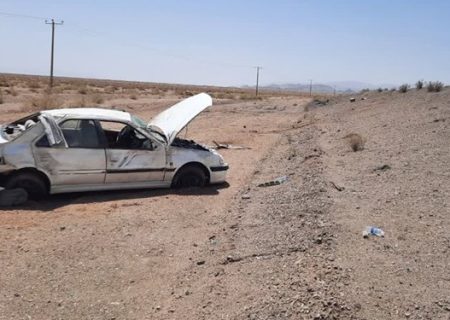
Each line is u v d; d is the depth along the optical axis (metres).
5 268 6.18
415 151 13.57
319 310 4.95
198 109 10.67
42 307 5.31
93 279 6.04
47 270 6.20
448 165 11.37
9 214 8.25
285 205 8.98
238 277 5.94
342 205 8.74
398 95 31.17
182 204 9.38
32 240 7.15
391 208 8.52
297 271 5.89
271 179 11.82
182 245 7.24
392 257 6.42
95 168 9.51
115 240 7.32
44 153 9.06
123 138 10.30
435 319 4.95
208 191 10.57
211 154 10.85
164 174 10.29
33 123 9.48
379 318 4.93
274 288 5.49
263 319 4.89
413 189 9.63
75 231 7.62
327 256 6.36
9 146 8.90
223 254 6.78
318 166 12.51
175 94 60.91
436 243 6.86
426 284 5.66
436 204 8.59
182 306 5.38
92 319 5.13
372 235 7.21
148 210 8.89
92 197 9.70
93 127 9.61
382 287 5.57
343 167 12.47
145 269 6.38
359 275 5.84
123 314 5.25
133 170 9.91
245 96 65.31
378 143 15.91
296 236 7.22
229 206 9.37
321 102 40.62
